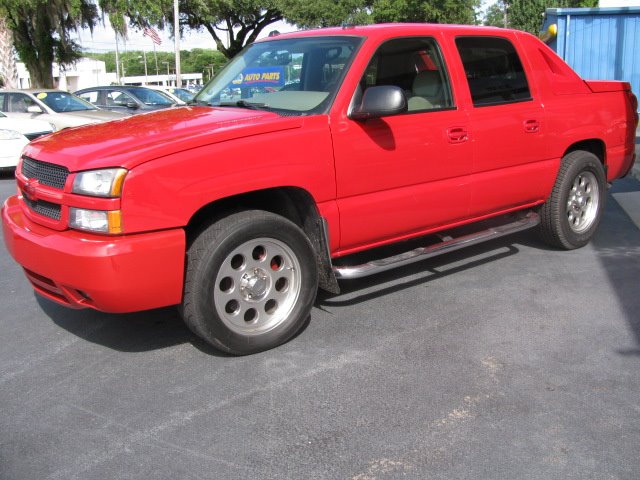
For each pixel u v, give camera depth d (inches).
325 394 135.6
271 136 147.3
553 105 208.8
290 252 154.2
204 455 115.8
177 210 135.3
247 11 1379.2
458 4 1307.8
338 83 162.2
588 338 160.1
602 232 255.3
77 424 126.7
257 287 150.9
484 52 193.3
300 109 161.8
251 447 117.8
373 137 163.2
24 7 1091.9
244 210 149.9
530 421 124.2
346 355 153.2
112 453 117.0
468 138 183.3
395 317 175.2
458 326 168.6
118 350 159.2
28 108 533.6
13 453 117.4
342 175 159.2
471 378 141.1
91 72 2797.7
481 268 214.4
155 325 173.5
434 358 150.9
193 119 159.3
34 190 147.4
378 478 108.5
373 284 200.8
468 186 187.0
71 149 144.0
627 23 606.5
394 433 121.2
